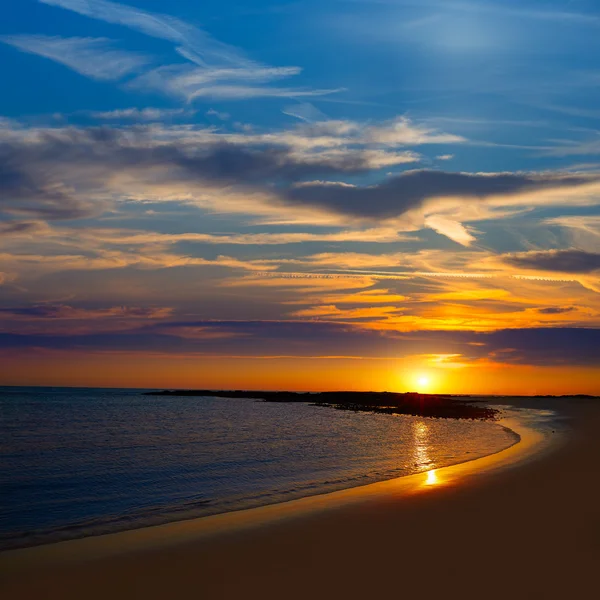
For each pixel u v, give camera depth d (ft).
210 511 53.31
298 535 41.88
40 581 33.40
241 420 193.88
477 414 232.73
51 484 69.72
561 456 83.51
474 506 49.55
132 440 124.77
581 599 28.60
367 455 96.17
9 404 313.94
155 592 31.40
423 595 29.68
